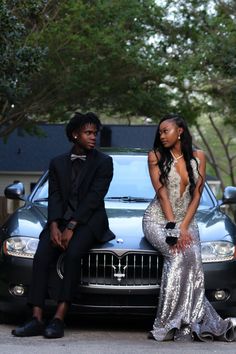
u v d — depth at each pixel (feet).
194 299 20.85
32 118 79.87
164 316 20.74
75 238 20.99
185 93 80.33
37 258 21.01
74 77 67.82
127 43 69.51
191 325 20.62
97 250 21.35
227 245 22.09
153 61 69.00
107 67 67.82
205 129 172.86
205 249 21.89
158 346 19.76
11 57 45.52
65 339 20.56
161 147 21.44
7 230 22.98
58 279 21.47
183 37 75.66
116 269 21.35
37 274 20.94
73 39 64.59
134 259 21.45
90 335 21.48
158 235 21.01
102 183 21.81
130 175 26.73
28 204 25.70
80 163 22.24
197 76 74.90
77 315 22.71
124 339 20.94
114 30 66.95
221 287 21.71
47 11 65.82
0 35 43.50
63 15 66.74
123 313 21.48
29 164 116.98
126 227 22.66
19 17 49.88
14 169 116.06
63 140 122.11
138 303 21.47
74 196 21.89
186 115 83.51
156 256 21.44
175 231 20.68
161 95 74.59
